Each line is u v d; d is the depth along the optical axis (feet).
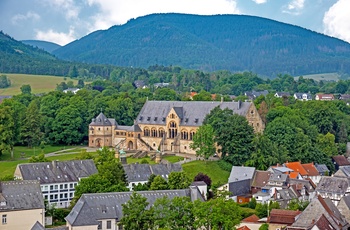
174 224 542.16
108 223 570.87
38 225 542.57
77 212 558.56
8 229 579.07
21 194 592.60
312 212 572.92
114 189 640.99
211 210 542.98
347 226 610.65
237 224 560.61
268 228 587.68
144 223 540.52
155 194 603.26
